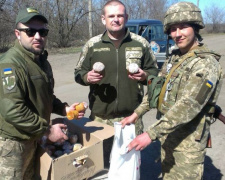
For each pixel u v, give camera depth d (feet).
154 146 13.50
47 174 6.21
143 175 11.02
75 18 64.08
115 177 6.64
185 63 6.61
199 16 6.49
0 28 50.55
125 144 6.66
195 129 6.75
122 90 9.23
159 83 7.17
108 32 9.14
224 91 22.35
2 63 6.20
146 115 17.31
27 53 6.56
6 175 6.64
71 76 30.27
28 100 6.59
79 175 6.48
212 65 6.23
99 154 6.77
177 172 7.11
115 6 8.69
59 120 8.41
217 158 12.05
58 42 61.46
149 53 9.64
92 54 9.37
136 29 31.37
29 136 6.56
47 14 59.21
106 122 9.66
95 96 9.49
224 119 7.24
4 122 6.48
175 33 6.68
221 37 91.30
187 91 6.23
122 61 9.14
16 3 53.21
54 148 7.27
